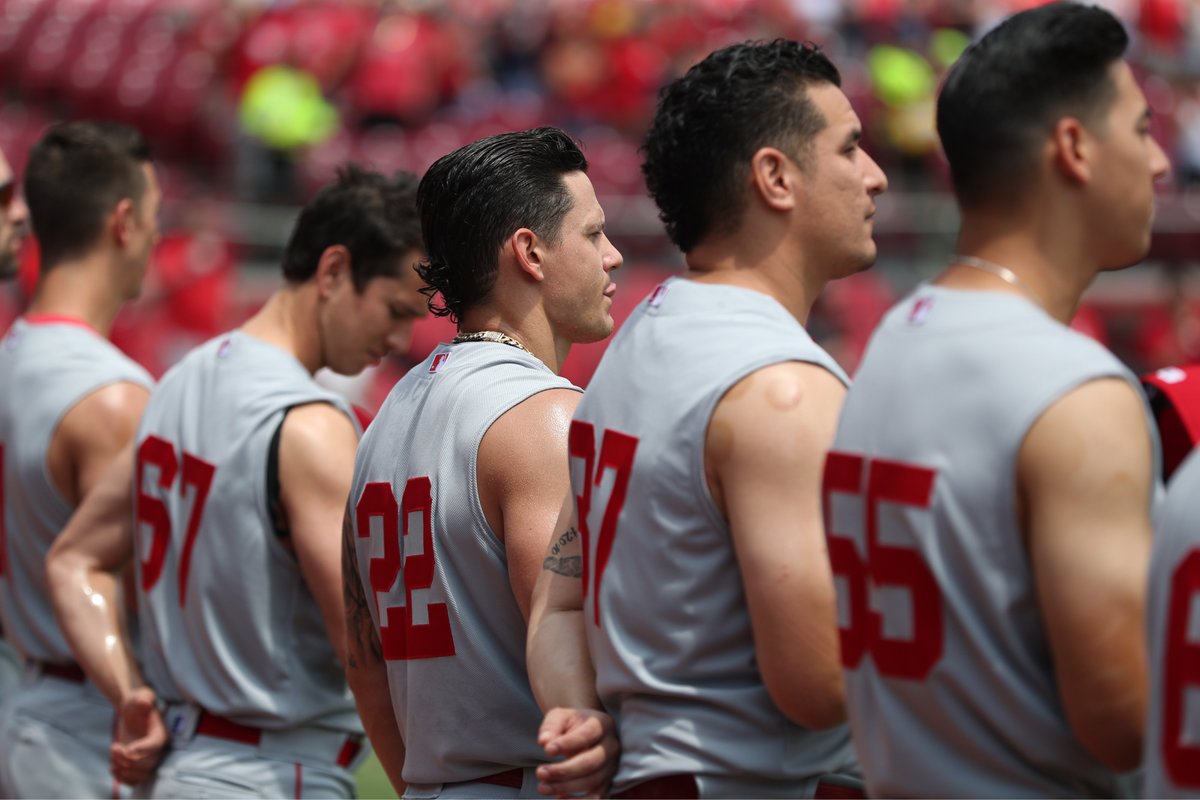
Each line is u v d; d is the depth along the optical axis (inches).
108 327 298.8
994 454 136.1
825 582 153.7
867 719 149.4
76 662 282.7
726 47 172.9
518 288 198.2
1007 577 136.7
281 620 240.2
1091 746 135.9
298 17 1069.1
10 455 282.8
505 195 195.9
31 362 284.0
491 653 192.9
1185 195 954.1
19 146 1023.0
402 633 199.5
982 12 1098.1
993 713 139.1
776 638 153.9
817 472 155.4
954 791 142.7
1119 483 131.9
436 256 202.1
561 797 169.2
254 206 921.5
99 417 276.5
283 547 239.3
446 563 193.6
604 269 201.9
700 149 170.7
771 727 162.9
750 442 155.9
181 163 1058.1
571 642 178.9
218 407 244.1
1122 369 136.4
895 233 880.9
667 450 161.9
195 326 789.9
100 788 277.1
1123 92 145.3
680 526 161.5
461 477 192.1
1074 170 144.6
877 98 947.3
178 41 1095.0
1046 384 135.0
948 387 141.3
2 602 291.6
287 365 247.0
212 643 239.8
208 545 239.5
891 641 143.8
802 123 168.4
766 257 170.7
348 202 250.8
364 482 206.8
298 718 241.1
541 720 193.2
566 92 1016.9
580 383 741.9
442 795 197.6
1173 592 127.0
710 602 161.3
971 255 150.5
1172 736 126.6
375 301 252.1
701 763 161.5
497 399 192.1
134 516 257.4
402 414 204.4
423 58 1008.2
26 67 1113.4
